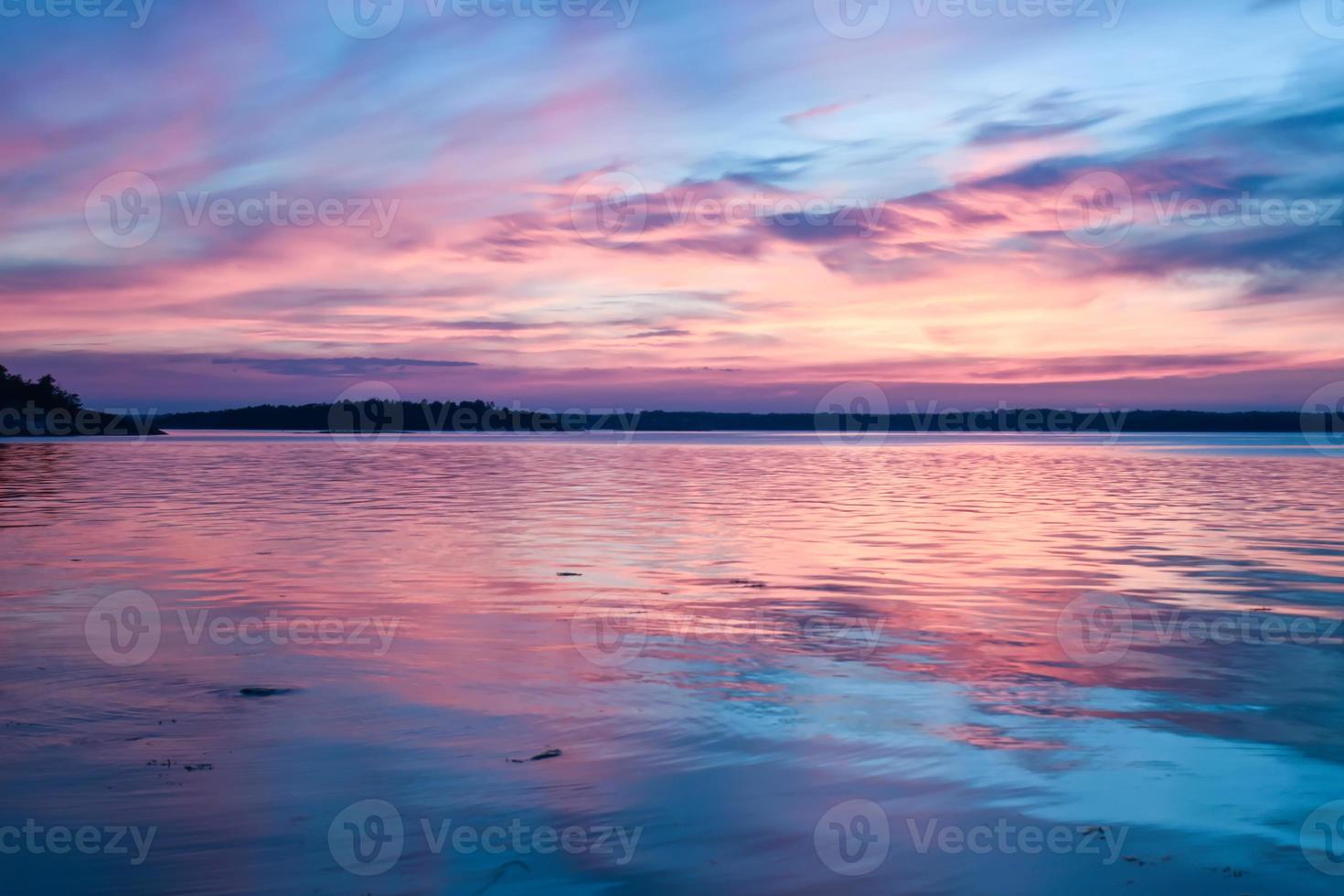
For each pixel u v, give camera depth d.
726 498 30.69
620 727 8.23
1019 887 5.57
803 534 21.00
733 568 16.30
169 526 22.33
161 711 8.55
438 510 26.38
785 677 9.74
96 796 6.70
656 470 47.94
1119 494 32.81
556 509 26.72
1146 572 15.93
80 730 8.05
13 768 7.20
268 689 9.21
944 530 21.78
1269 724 8.38
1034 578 15.38
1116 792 6.95
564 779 7.09
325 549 18.50
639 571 15.97
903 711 8.67
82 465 49.59
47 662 10.16
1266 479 41.19
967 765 7.43
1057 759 7.55
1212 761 7.53
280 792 6.81
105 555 17.59
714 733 8.09
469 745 7.75
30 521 23.20
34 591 14.06
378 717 8.42
